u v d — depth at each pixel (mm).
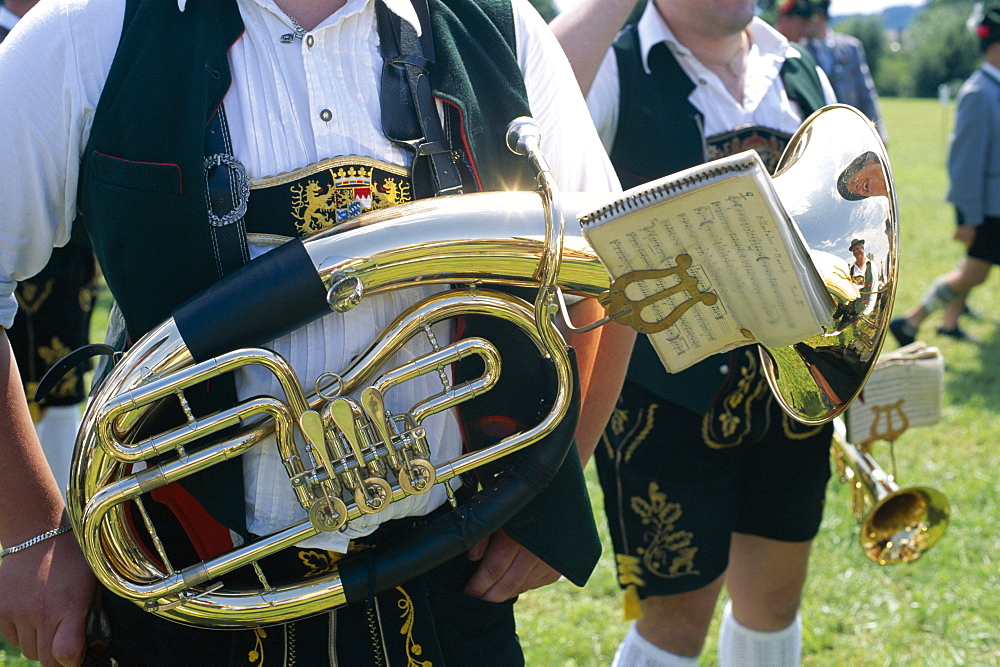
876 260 1640
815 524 3113
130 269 1575
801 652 3650
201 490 1610
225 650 1729
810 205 1675
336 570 1640
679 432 2922
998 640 3912
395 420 1576
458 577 1832
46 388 1620
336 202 1595
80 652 1623
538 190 1644
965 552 4547
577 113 1928
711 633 4008
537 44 1886
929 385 3158
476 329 1731
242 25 1595
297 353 1607
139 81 1545
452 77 1696
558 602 4254
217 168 1555
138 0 1605
